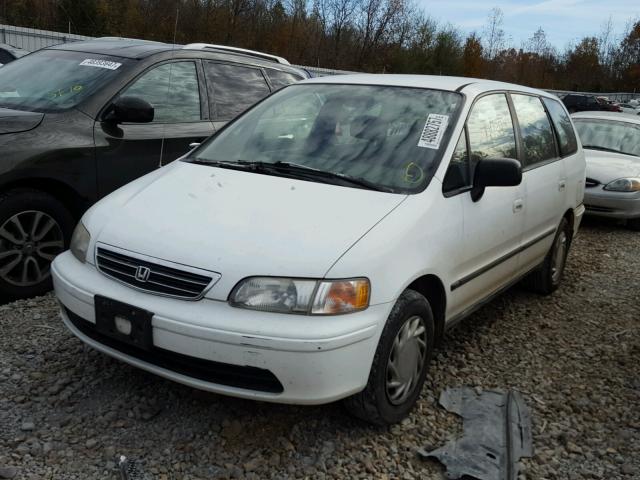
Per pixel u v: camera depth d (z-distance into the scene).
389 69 50.44
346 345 2.72
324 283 2.73
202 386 2.79
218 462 2.84
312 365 2.67
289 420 3.20
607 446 3.27
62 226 4.52
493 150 4.14
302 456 2.94
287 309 2.69
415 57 51.12
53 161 4.38
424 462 3.00
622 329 4.96
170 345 2.76
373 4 48.84
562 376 4.05
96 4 29.31
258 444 2.99
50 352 3.68
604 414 3.60
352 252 2.84
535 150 4.88
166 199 3.28
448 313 3.60
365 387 2.94
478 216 3.72
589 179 9.11
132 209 3.23
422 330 3.27
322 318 2.70
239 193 3.28
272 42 39.53
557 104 5.75
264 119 4.16
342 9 47.81
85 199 4.63
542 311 5.25
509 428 3.31
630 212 8.90
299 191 3.28
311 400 2.73
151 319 2.77
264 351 2.65
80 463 2.76
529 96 5.11
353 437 3.11
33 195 4.32
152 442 2.95
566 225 5.60
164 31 29.30
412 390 3.27
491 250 3.98
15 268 4.33
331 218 3.03
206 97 5.56
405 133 3.72
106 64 5.16
